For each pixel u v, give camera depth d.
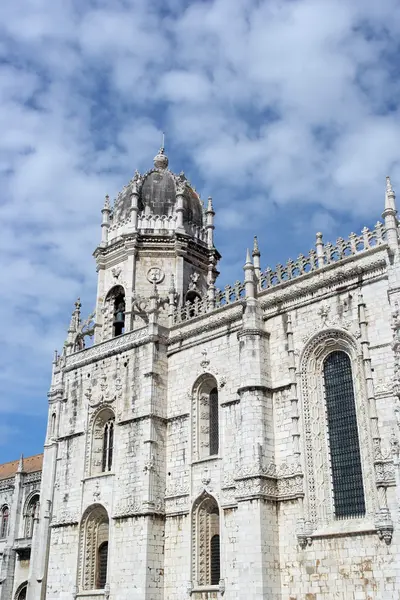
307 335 44.62
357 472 40.50
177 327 54.16
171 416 51.50
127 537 48.59
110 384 55.38
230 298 51.12
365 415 40.25
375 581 36.97
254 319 46.69
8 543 78.38
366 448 39.78
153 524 47.91
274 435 44.16
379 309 41.47
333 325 43.34
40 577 62.16
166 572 47.22
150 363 52.56
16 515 79.88
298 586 39.94
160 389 52.31
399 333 38.53
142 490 48.97
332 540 39.34
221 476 45.97
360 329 41.81
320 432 42.69
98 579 51.19
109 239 63.97
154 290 57.56
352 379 42.25
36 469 83.62
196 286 61.81
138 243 61.31
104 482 52.25
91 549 52.16
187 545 46.59
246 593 40.28
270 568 40.56
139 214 63.06
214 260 64.50
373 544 37.59
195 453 48.91
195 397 50.72
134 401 52.72
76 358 59.50
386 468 38.00
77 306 64.75
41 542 63.56
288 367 44.94
